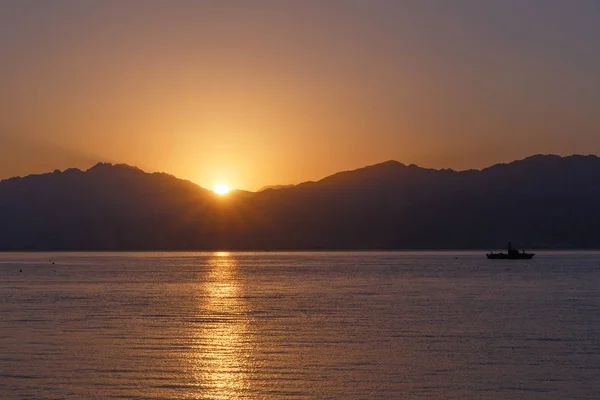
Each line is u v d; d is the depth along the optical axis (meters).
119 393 33.56
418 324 54.88
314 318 59.12
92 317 60.09
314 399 32.69
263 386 34.75
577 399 32.44
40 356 41.34
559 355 41.50
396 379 35.91
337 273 137.62
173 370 37.88
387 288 95.25
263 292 88.94
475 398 32.66
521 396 32.91
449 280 113.12
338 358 40.91
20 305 71.31
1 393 33.50
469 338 47.69
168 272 144.88
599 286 97.50
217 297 81.31
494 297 79.81
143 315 61.75
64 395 33.25
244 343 45.94
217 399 32.75
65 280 116.44
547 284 102.12
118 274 137.12
